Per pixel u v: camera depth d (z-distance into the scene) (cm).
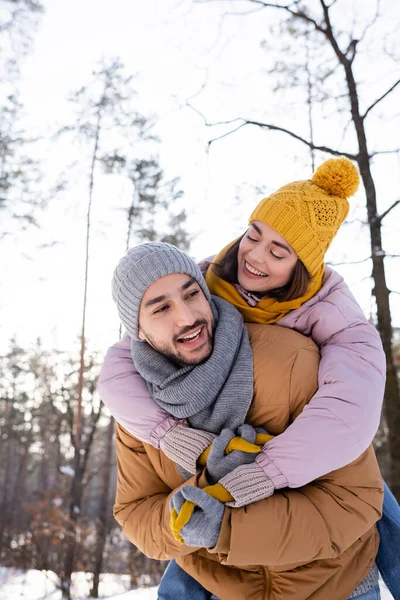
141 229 1619
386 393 649
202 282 178
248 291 197
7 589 1267
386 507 173
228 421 157
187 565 164
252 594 154
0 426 2812
